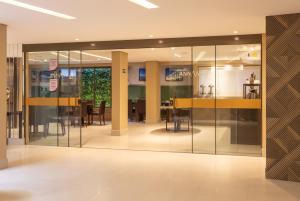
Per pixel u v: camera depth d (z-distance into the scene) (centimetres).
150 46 798
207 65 824
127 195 455
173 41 780
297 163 534
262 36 724
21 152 778
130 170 599
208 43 757
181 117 1043
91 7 504
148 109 1409
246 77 787
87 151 793
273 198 445
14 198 442
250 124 792
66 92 931
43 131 923
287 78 538
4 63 624
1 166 610
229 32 712
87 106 1335
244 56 786
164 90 1390
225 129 823
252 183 519
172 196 451
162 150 804
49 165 640
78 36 767
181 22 611
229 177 554
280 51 542
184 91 1244
